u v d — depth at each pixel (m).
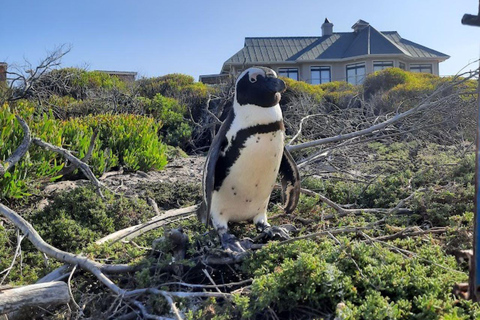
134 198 1.88
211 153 1.18
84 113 5.07
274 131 1.15
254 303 0.91
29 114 2.44
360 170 2.41
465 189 1.62
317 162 2.48
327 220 1.55
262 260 1.09
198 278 1.16
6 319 0.95
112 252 1.26
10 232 1.58
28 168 2.03
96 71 6.39
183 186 2.29
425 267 1.00
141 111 5.16
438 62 9.70
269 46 10.10
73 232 1.50
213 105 5.59
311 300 0.92
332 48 9.84
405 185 1.86
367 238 1.16
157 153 3.04
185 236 1.19
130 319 0.99
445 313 0.84
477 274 0.64
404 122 2.36
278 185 1.79
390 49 9.30
